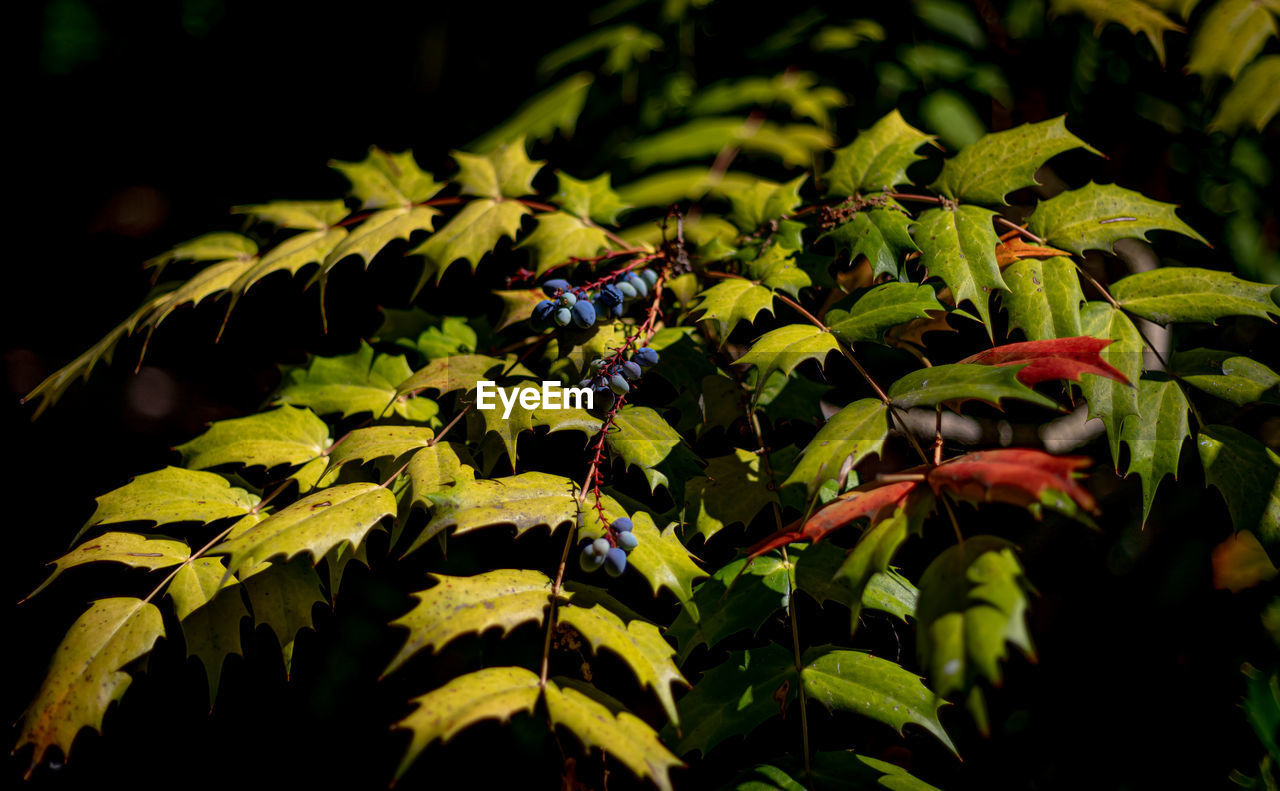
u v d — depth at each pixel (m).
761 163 1.16
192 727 1.08
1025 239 0.89
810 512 0.75
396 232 0.92
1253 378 0.84
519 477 0.80
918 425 1.04
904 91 1.12
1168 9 1.03
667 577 0.78
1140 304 0.85
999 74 1.11
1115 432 0.83
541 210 0.99
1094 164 1.12
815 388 0.92
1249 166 1.09
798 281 0.86
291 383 0.94
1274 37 1.02
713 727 0.81
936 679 0.67
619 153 1.20
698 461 0.88
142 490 0.86
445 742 0.70
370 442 0.83
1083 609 1.07
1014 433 1.05
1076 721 1.04
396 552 1.02
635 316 0.95
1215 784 1.01
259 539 0.77
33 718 0.77
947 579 0.70
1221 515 1.06
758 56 1.20
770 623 0.94
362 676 1.09
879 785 0.80
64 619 1.14
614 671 0.92
